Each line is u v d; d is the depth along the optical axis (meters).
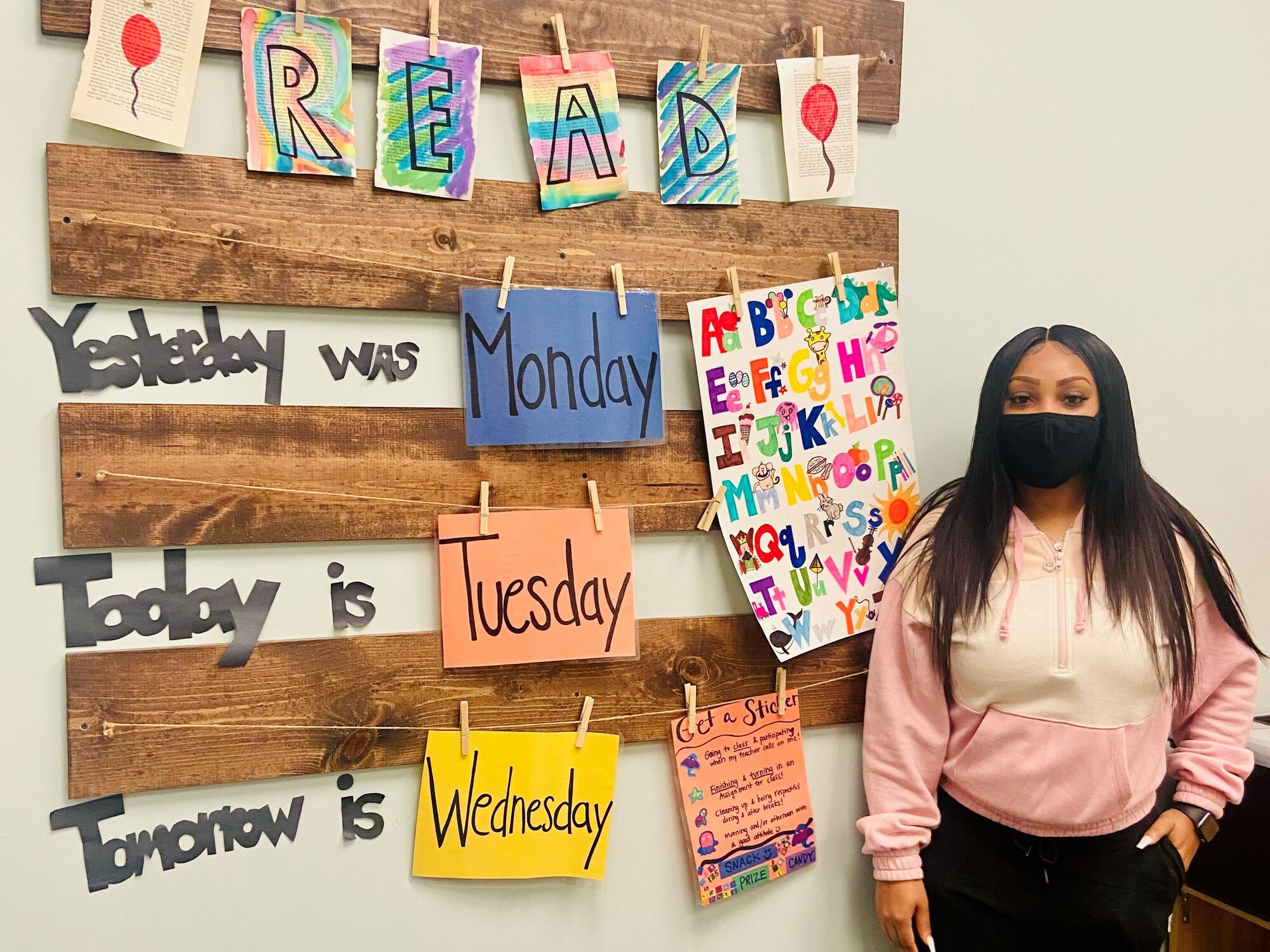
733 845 1.10
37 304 0.90
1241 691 1.09
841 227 1.16
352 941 0.99
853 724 1.18
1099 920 1.01
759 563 1.11
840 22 1.15
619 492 1.07
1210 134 1.36
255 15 0.93
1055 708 1.00
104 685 0.91
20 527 0.89
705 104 1.09
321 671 0.97
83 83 0.88
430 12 0.99
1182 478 1.35
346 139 0.96
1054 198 1.28
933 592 1.06
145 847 0.92
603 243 1.06
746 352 1.11
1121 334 1.32
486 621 1.01
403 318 1.01
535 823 1.03
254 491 0.95
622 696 1.07
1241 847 1.21
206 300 0.93
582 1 1.05
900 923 1.07
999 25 1.25
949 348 1.24
